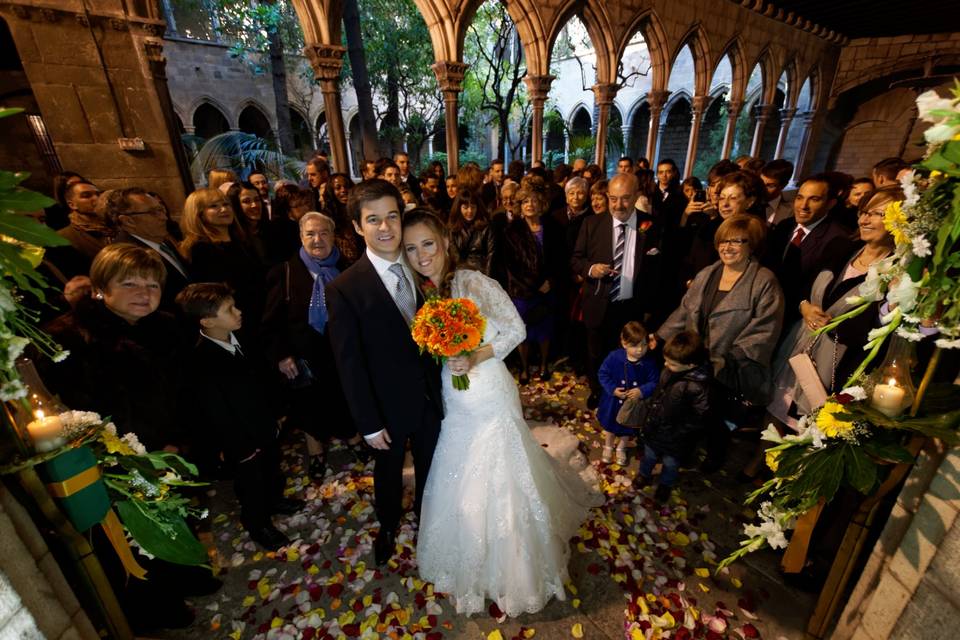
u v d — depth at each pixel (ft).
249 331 8.64
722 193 9.30
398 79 42.88
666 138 58.90
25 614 3.18
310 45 16.39
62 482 3.83
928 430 3.54
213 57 46.29
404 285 5.89
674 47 27.86
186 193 14.43
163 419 6.44
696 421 7.33
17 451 3.57
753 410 9.87
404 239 5.41
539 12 21.44
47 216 10.08
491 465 5.93
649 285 10.39
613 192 9.76
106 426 4.17
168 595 6.21
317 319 8.00
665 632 5.93
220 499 8.70
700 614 6.14
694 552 7.14
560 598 6.18
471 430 6.00
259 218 11.79
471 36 42.09
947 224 2.94
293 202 11.34
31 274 3.07
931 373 3.68
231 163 34.73
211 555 7.39
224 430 6.34
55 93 11.82
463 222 11.37
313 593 6.64
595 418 11.09
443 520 6.20
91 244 8.66
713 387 7.37
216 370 6.18
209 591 6.71
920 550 3.77
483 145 57.57
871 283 3.85
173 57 44.14
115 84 12.53
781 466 4.63
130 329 6.07
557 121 51.21
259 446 6.73
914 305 3.48
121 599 5.68
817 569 6.44
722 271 8.14
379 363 5.87
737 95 34.14
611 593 6.49
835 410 4.26
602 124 26.53
